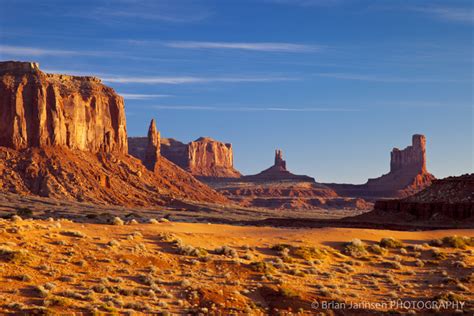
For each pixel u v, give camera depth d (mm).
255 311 30625
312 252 42531
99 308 28141
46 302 27688
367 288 36531
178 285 32812
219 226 51875
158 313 28781
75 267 33500
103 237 40469
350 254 44094
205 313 29453
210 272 35844
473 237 54469
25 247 35219
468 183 106875
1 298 27750
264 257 40750
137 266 35250
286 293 32781
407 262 43469
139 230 44094
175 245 40031
